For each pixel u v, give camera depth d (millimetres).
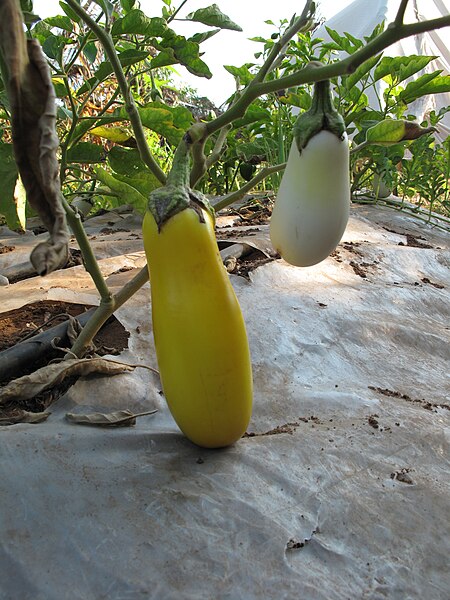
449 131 2566
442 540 327
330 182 313
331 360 559
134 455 361
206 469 351
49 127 232
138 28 651
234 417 349
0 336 530
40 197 241
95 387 436
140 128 398
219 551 292
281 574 287
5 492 314
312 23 376
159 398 443
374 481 368
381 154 1312
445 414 481
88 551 286
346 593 285
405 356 606
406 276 878
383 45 259
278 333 573
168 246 307
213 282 318
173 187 307
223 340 326
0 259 825
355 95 1318
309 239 322
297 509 332
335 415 454
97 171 467
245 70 1280
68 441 358
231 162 1489
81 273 713
